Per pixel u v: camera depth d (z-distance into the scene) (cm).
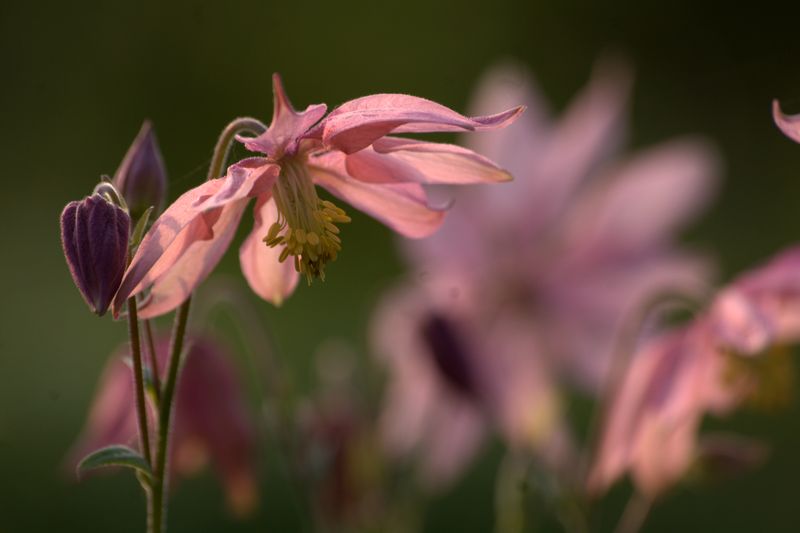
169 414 39
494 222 56
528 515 48
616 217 56
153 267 38
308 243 39
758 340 45
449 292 55
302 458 49
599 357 56
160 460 39
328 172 40
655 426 46
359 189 40
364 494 51
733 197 146
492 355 53
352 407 51
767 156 155
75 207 38
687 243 135
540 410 52
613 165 57
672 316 91
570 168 56
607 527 79
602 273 56
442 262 55
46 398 103
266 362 49
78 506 83
